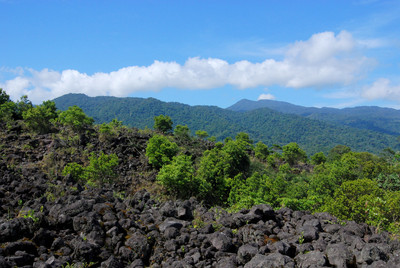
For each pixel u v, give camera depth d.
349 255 6.89
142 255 7.75
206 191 23.00
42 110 33.78
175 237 8.59
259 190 21.98
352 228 9.05
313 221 9.42
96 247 7.40
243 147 37.59
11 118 35.56
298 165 68.25
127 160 30.72
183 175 21.88
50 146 28.66
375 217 13.02
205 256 7.70
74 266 6.73
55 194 11.27
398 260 6.44
